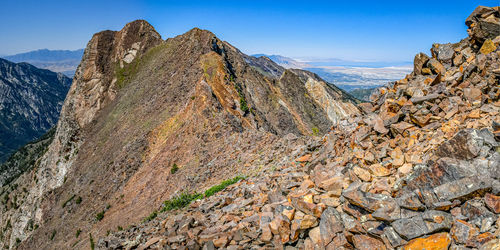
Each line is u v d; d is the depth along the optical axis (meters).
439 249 6.44
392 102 12.55
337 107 114.94
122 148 65.38
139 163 55.75
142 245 11.59
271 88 95.56
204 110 49.56
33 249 68.75
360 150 11.39
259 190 13.55
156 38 127.94
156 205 35.03
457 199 6.91
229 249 9.27
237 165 28.20
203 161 37.97
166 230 12.47
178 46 93.31
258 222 10.05
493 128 8.13
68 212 66.19
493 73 10.27
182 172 39.62
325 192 9.84
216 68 68.25
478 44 12.52
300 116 92.25
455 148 8.07
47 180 103.56
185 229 11.34
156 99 75.56
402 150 10.25
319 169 11.83
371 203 7.93
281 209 9.88
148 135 59.09
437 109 10.77
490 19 12.42
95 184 64.00
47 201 87.06
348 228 7.96
